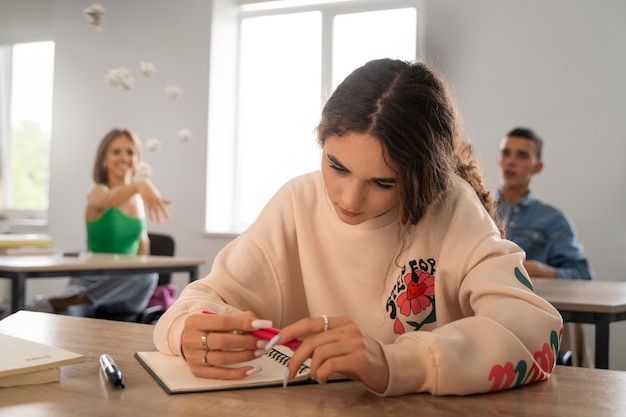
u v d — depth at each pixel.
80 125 5.00
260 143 4.77
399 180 0.88
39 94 5.45
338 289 1.10
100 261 2.75
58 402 0.70
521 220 3.12
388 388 0.74
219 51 4.66
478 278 0.93
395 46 4.39
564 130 3.76
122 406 0.69
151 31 4.78
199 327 0.82
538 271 2.76
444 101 0.95
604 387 0.80
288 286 1.14
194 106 4.63
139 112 4.80
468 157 1.13
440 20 4.05
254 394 0.75
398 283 1.07
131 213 3.48
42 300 3.10
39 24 5.34
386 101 0.87
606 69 3.68
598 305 1.77
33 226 5.12
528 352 0.80
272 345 0.76
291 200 1.15
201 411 0.68
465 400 0.74
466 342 0.78
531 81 3.84
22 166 5.50
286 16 4.69
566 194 3.75
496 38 3.92
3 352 0.82
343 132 0.86
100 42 4.95
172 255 3.52
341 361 0.72
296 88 4.67
